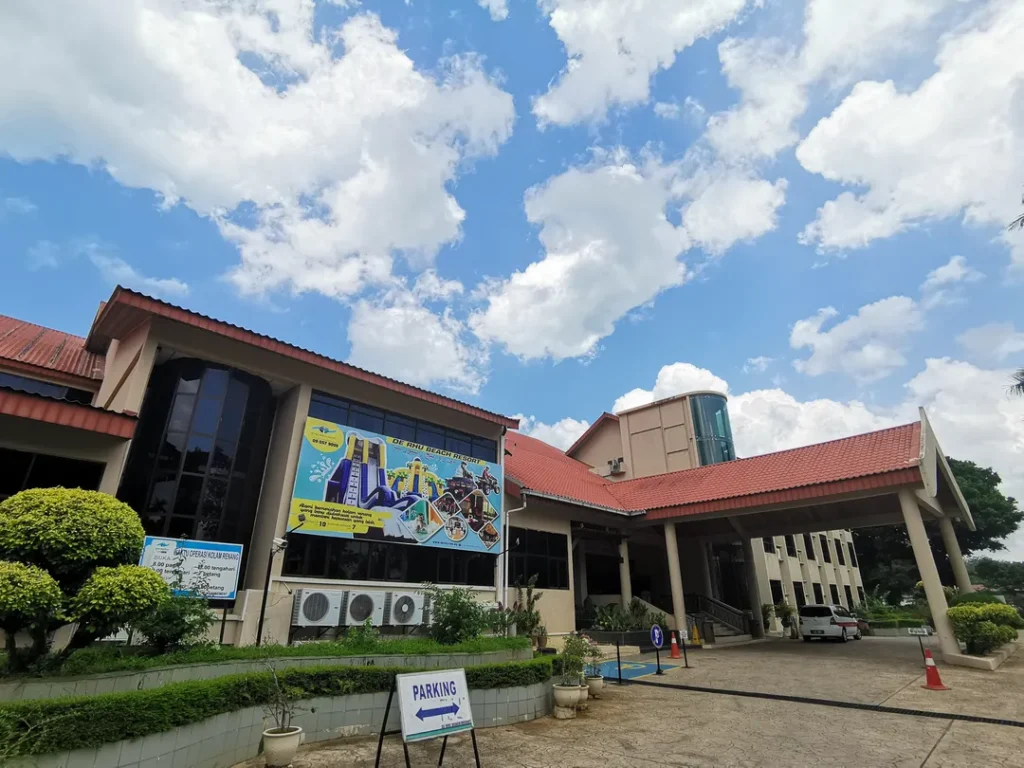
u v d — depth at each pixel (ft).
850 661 47.32
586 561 70.49
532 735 23.89
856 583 136.26
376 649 27.12
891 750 21.31
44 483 27.84
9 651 17.88
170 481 32.71
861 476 47.91
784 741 22.65
